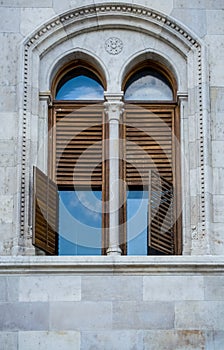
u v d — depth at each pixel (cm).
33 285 1784
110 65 1952
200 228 1853
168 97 1970
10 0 1967
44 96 1930
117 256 1797
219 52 1953
